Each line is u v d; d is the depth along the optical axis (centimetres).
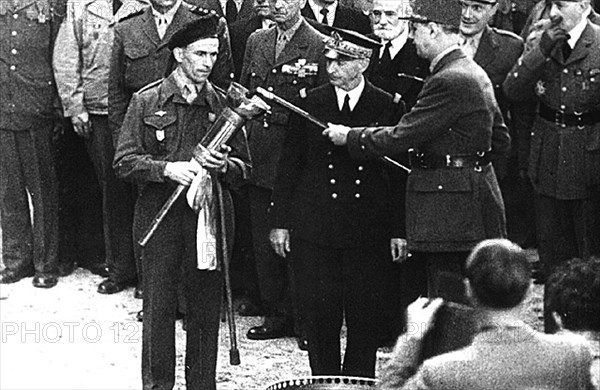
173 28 861
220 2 954
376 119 707
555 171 824
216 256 702
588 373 463
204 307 709
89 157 955
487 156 689
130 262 923
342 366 739
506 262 467
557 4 795
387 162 702
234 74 892
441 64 677
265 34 847
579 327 517
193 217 697
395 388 543
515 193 941
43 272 937
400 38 780
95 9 909
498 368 458
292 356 808
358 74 703
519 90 810
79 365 778
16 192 938
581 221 833
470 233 680
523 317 476
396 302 761
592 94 806
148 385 706
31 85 924
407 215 694
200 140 704
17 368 762
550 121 825
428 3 675
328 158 703
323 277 707
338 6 870
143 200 708
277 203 723
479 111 673
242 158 720
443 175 684
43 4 921
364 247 706
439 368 462
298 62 833
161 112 701
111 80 873
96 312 876
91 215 965
